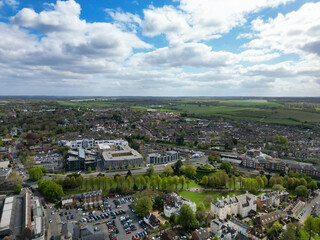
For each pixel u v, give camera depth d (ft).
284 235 612.29
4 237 563.07
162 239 603.26
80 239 566.36
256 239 606.55
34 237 573.33
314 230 641.81
